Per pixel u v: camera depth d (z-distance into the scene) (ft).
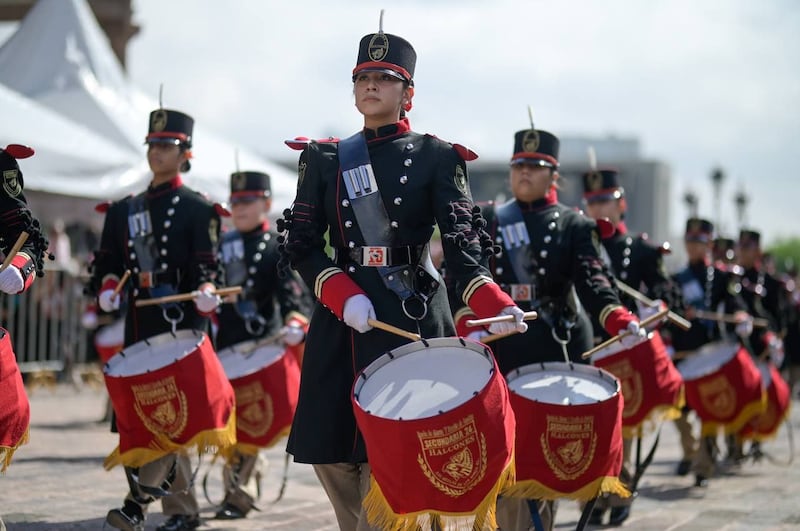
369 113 20.34
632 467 35.45
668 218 292.61
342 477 20.54
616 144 293.02
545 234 26.32
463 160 20.24
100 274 29.27
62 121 50.96
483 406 17.53
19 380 21.34
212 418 26.05
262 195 34.06
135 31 83.51
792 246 276.00
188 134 29.37
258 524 29.96
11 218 21.59
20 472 36.37
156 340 27.09
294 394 31.37
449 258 19.29
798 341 68.85
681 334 45.39
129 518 26.09
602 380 24.03
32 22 60.29
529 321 25.98
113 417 27.12
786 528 30.99
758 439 44.80
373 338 19.63
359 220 19.85
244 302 33.53
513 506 24.17
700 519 32.48
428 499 17.72
